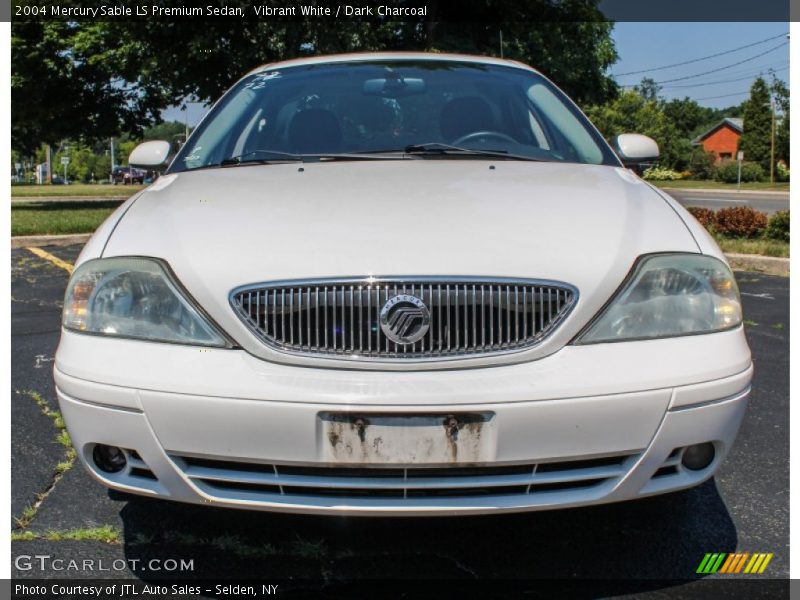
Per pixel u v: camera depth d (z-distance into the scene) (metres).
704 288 2.19
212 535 2.54
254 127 3.30
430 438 1.98
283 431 1.99
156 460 2.07
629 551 2.46
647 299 2.13
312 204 2.38
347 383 2.00
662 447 2.07
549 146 3.18
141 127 25.73
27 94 23.16
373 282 2.06
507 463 2.01
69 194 32.38
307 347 2.05
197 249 2.18
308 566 2.36
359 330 2.05
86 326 2.17
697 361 2.08
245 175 2.77
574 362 2.04
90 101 24.62
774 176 57.88
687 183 55.72
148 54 15.20
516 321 2.07
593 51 17.42
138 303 2.14
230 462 2.06
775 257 8.45
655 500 2.80
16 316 5.73
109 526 2.59
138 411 2.05
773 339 5.13
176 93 16.53
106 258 2.25
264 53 13.12
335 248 2.13
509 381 2.00
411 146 3.09
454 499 2.03
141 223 2.38
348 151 3.10
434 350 2.05
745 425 3.53
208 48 13.46
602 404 2.01
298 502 2.04
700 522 2.64
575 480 2.06
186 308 2.11
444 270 2.08
